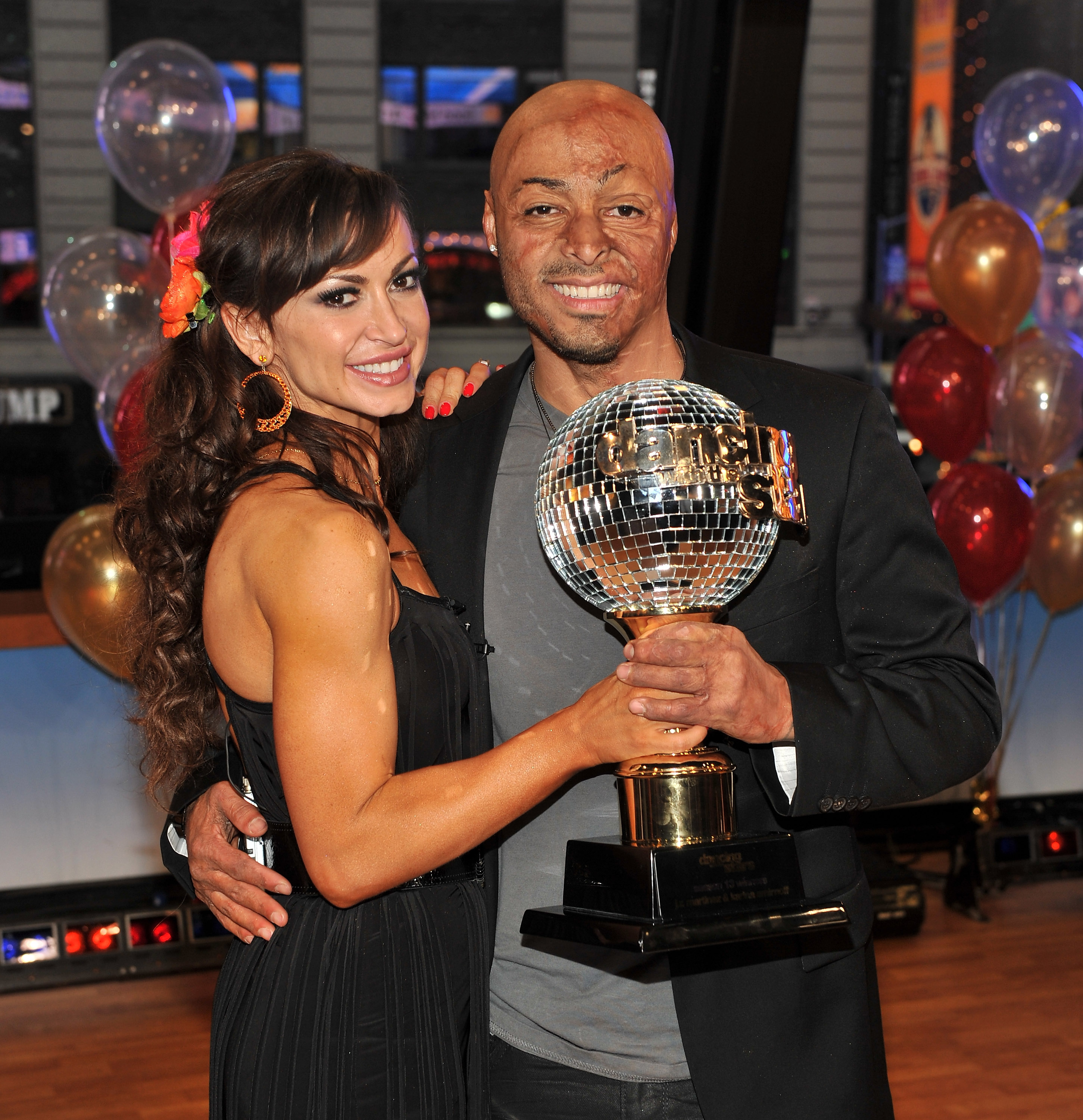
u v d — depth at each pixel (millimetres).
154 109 3658
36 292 7621
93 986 3732
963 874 4191
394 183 1392
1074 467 4508
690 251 3578
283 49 8188
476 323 8641
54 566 3318
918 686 1356
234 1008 1418
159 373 1447
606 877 1139
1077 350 3932
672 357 1541
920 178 7957
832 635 1466
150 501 1434
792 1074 1413
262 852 1428
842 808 1299
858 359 8477
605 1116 1479
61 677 3822
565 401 1532
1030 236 3787
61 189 7664
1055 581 4004
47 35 7578
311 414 1419
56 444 6996
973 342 3941
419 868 1229
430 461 1603
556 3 8562
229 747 1514
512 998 1519
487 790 1207
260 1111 1364
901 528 1440
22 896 3797
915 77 7988
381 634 1271
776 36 3348
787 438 1138
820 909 1121
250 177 1372
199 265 1393
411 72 8445
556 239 1410
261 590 1272
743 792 1445
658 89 3795
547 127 1411
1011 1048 3207
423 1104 1367
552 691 1495
